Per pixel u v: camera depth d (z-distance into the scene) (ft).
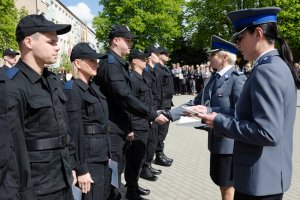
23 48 8.50
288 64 7.27
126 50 13.94
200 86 79.00
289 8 99.96
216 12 111.96
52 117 8.52
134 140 16.25
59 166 8.66
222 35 111.55
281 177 7.41
